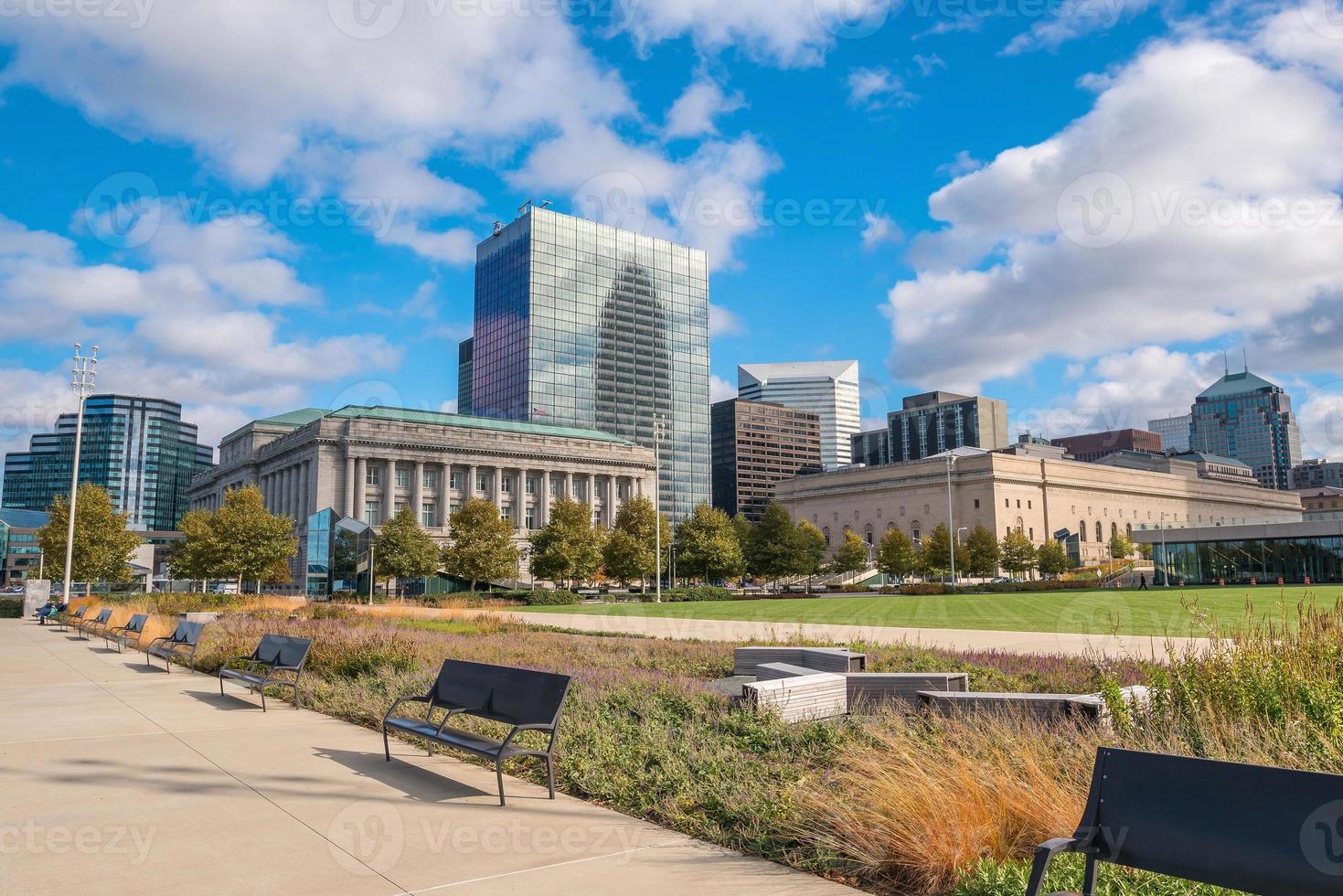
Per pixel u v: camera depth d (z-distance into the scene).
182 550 70.06
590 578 89.44
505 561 78.44
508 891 5.47
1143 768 4.26
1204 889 4.97
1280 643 9.43
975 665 16.31
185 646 21.09
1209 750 7.40
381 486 110.62
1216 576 88.50
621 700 12.17
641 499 91.88
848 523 157.12
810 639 23.56
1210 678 8.80
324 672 16.02
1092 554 148.12
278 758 9.53
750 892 5.48
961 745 7.77
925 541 111.44
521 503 120.38
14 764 9.17
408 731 9.01
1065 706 9.64
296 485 115.12
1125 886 5.05
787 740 9.65
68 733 11.02
